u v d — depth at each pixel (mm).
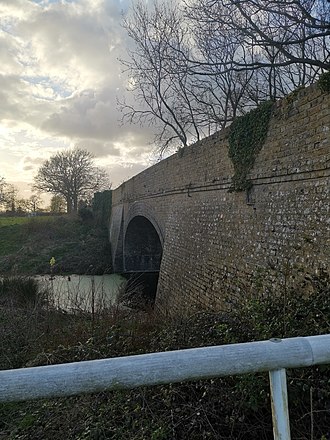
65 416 4191
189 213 12086
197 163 11492
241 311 5316
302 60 9180
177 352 1235
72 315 9477
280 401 1272
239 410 3438
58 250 33375
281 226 6914
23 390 1121
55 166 56250
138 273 24359
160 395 3863
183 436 3494
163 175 15305
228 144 9281
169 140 22766
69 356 5547
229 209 9250
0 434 4430
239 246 8477
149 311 9031
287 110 6863
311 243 5723
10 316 9391
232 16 9586
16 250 34469
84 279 22484
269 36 10547
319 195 5922
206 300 9711
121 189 28953
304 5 9305
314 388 3158
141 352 5422
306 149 6273
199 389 3754
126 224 25922
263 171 7652
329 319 4074
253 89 17938
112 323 7273
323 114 5840
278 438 1271
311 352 1282
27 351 7441
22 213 55438
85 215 43125
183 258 12062
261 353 1251
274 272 6492
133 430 3711
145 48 20844
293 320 4137
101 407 4039
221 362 1223
